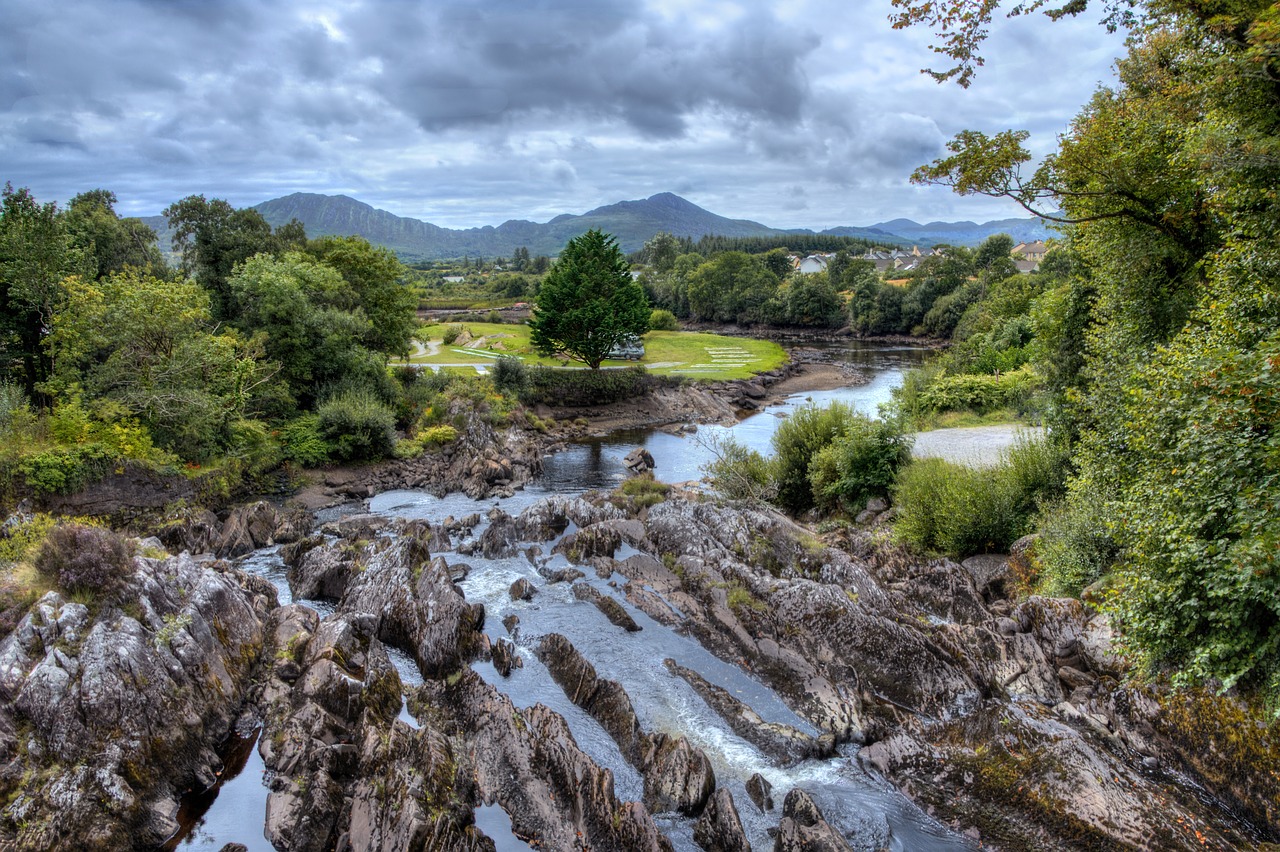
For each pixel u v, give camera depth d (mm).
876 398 70688
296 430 41500
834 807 12797
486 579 23688
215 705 15344
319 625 18312
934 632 17531
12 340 35312
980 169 17797
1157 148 18391
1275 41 12297
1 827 11469
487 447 45781
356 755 13938
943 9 16547
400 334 60375
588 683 16562
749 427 59031
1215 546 10523
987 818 12391
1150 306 21031
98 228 46594
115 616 15547
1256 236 14664
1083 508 18547
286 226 72875
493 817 12727
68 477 28953
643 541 25031
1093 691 14773
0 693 13117
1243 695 11875
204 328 40969
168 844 12406
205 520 30734
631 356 82312
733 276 153000
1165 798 11453
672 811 13000
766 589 20094
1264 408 10234
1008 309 72688
